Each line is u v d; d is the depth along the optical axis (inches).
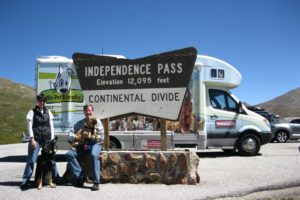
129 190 346.0
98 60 407.2
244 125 617.3
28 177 353.4
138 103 397.7
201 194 329.7
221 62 613.0
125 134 573.0
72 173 363.9
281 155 620.1
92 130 368.2
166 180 371.9
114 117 402.9
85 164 376.8
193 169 372.2
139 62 398.0
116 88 402.9
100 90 406.6
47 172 357.1
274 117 1048.8
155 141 568.7
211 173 433.4
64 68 570.3
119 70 402.6
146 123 571.2
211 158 588.1
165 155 373.7
